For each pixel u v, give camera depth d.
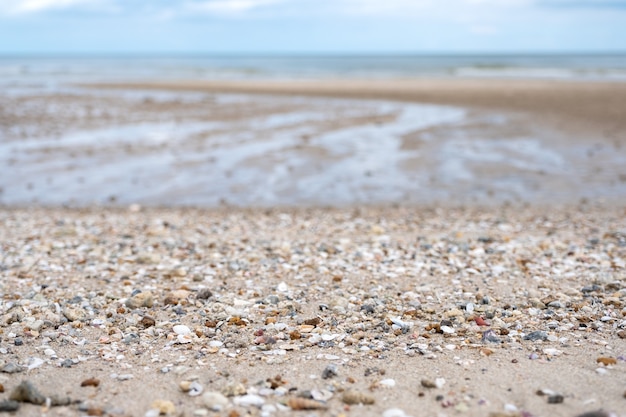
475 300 7.85
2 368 5.67
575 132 25.55
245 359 5.98
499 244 10.75
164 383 5.41
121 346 6.36
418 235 11.62
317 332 6.74
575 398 4.99
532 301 7.67
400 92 43.97
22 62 156.75
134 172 18.62
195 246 10.69
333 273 9.09
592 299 7.78
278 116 31.09
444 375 5.52
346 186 16.98
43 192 16.30
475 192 16.44
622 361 5.76
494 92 42.03
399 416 4.73
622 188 16.84
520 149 22.31
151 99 38.94
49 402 4.95
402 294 8.10
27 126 26.67
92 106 34.44
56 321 7.04
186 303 7.73
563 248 10.52
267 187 16.86
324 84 53.12
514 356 5.96
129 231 12.04
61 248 10.62
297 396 5.11
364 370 5.68
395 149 22.30
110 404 4.99
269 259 9.78
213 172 18.59
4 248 10.65
